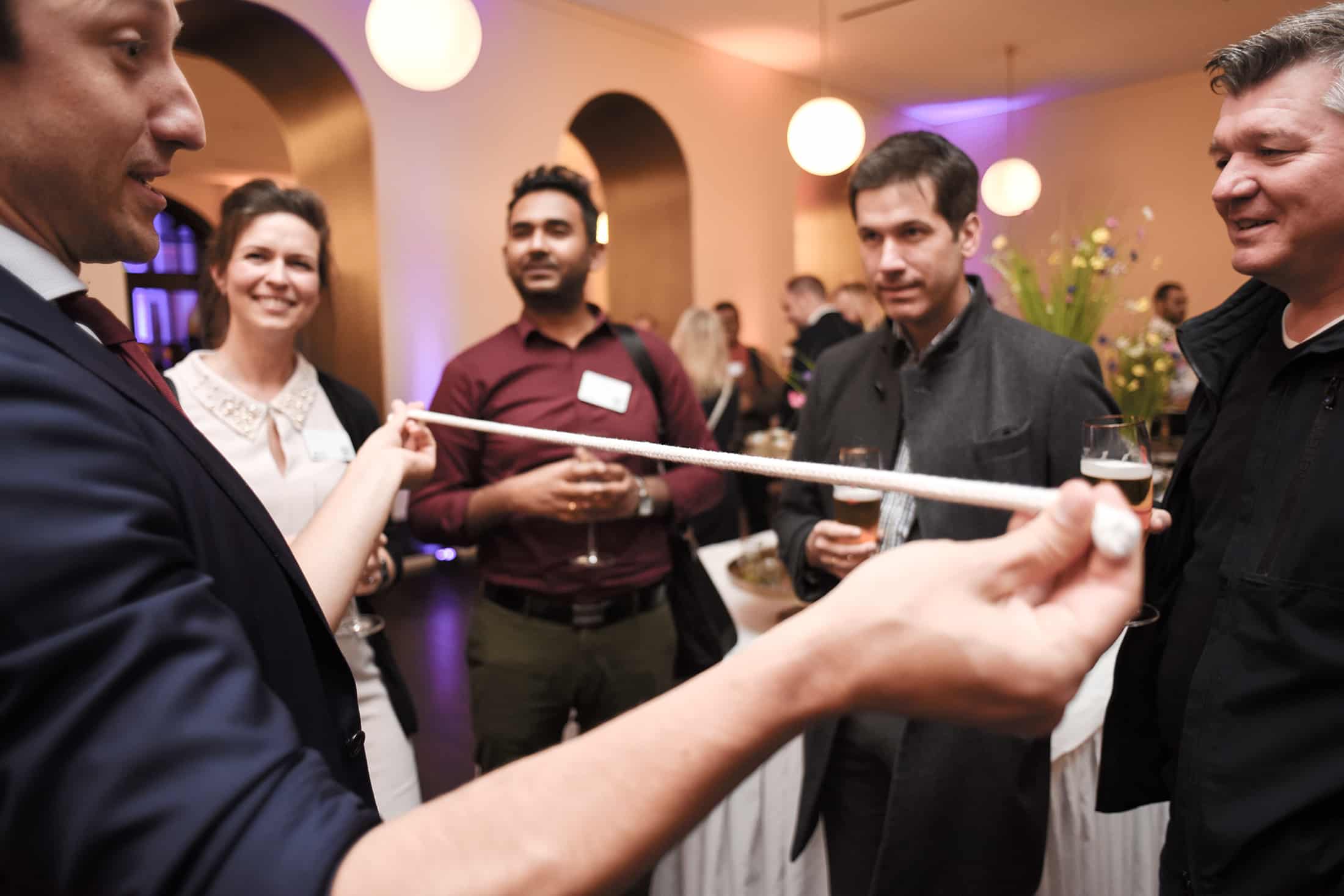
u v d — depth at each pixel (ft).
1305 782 2.66
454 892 0.87
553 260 6.17
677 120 20.67
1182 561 3.50
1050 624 0.95
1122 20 19.80
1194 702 3.03
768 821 4.79
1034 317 8.16
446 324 16.67
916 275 4.49
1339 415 2.79
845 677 0.96
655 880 4.71
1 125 1.27
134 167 1.40
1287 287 2.97
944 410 4.47
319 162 16.89
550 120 18.06
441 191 16.44
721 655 6.14
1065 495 0.97
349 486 2.41
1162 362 8.27
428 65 10.74
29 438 1.00
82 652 0.92
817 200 28.89
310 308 5.11
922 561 1.00
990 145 28.37
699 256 21.45
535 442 6.17
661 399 6.62
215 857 0.86
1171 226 24.99
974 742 3.96
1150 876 5.19
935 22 19.72
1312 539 2.73
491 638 6.03
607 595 5.98
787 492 5.52
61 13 1.24
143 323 27.58
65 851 0.87
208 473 1.44
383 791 4.75
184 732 0.91
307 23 14.44
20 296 1.22
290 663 1.54
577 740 0.99
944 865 3.99
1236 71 2.86
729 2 18.38
